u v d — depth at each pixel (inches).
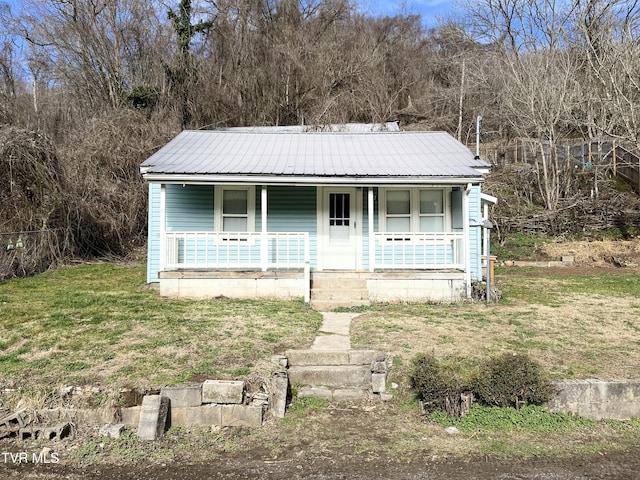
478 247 464.8
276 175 391.9
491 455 176.9
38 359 233.6
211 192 450.3
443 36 1424.7
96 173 729.6
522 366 210.8
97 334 274.1
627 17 889.5
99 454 176.2
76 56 1106.7
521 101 892.0
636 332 294.0
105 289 426.3
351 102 1072.8
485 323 313.9
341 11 1322.6
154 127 847.7
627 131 746.8
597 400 208.2
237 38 1167.6
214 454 177.6
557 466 169.8
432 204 457.4
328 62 1129.4
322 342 267.4
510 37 1204.5
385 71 1262.3
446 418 202.7
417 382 214.4
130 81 1171.3
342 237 455.5
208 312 333.4
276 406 208.5
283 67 1120.8
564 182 880.9
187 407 199.9
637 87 701.3
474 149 1092.5
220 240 447.5
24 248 502.9
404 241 411.2
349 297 388.2
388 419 206.7
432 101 1210.0
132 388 205.2
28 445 182.7
